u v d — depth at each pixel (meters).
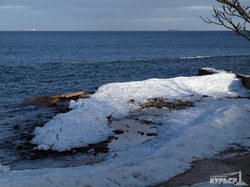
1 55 71.81
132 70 44.88
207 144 12.13
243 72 42.97
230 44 132.88
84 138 14.55
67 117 17.41
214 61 58.09
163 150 11.48
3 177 9.62
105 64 52.69
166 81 27.16
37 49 94.75
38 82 34.25
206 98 22.50
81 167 10.60
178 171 9.68
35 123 18.38
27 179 8.76
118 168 9.72
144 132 15.46
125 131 15.66
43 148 13.63
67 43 136.38
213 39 199.88
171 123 16.61
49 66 49.28
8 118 19.45
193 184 7.85
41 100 23.84
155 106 20.44
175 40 182.75
